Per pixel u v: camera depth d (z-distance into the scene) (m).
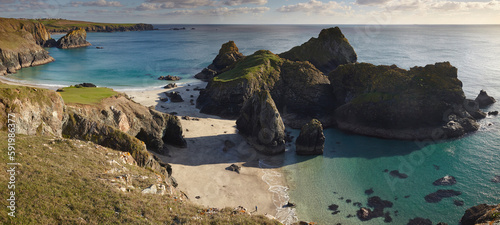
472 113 75.25
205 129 69.50
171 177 44.72
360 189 46.75
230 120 77.88
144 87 108.75
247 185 47.12
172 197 28.27
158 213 23.05
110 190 24.20
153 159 41.78
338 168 53.72
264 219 26.06
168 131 58.25
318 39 127.12
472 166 52.69
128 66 154.75
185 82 118.62
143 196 25.58
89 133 40.38
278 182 48.62
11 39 150.38
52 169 24.66
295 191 46.09
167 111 81.25
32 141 29.64
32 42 163.88
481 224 32.03
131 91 101.56
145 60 174.88
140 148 40.59
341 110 76.12
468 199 43.12
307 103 83.38
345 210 41.50
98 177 26.05
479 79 112.56
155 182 29.77
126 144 40.22
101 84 112.06
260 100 61.06
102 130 40.75
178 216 23.48
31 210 19.00
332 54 125.88
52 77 125.00
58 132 38.88
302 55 124.50
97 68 148.75
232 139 64.81
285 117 80.31
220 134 67.06
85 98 51.06
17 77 124.19
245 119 66.38
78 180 24.14
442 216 39.84
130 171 30.97
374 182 48.78
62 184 22.88
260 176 50.31
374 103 70.62
